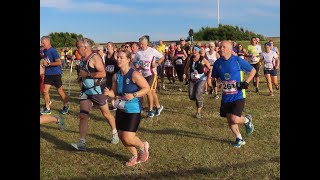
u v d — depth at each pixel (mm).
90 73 6750
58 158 6359
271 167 5797
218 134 7965
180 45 16594
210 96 13469
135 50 10820
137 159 6074
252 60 14438
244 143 7066
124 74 5793
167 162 6133
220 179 5367
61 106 11359
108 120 7164
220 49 6828
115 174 5621
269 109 10859
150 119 9438
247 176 5445
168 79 18672
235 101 6809
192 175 5539
